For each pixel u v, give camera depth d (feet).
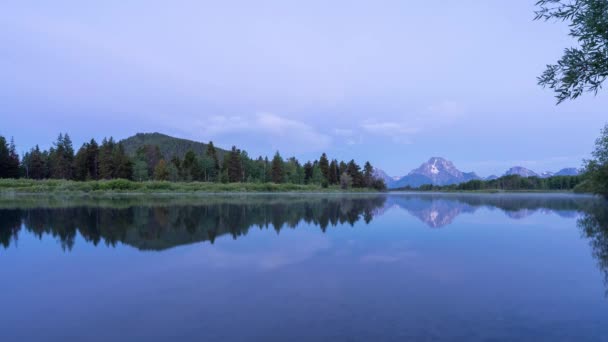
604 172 122.72
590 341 18.08
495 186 466.70
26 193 219.00
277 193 298.35
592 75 18.12
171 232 57.52
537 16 19.20
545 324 20.35
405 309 22.82
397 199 196.13
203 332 19.31
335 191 371.97
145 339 18.52
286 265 35.40
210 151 358.23
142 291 26.86
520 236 55.57
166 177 304.30
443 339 18.17
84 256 39.73
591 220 78.69
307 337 18.47
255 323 20.49
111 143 346.54
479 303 24.09
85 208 104.01
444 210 109.91
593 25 17.20
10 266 34.91
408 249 44.14
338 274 31.89
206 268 34.14
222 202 140.97
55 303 24.31
